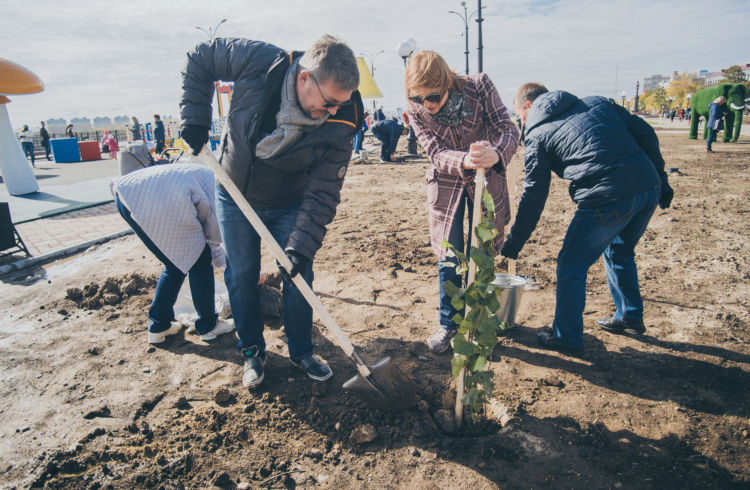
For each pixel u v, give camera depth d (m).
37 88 6.69
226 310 3.50
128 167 3.50
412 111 2.71
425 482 1.95
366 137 24.86
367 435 2.20
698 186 8.23
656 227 5.68
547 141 2.71
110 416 2.43
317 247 2.31
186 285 3.88
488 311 1.98
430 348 2.97
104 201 8.80
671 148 15.44
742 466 1.97
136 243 5.68
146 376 2.80
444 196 2.77
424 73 2.41
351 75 1.92
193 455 2.11
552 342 2.96
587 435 2.16
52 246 5.67
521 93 3.02
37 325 3.51
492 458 2.06
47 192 10.34
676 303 3.58
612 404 2.41
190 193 2.82
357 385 2.32
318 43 1.94
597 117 2.65
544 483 1.92
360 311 3.59
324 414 2.40
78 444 2.18
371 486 1.94
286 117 2.05
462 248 2.81
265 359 2.80
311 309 2.65
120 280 4.20
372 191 8.78
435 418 2.34
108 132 24.33
